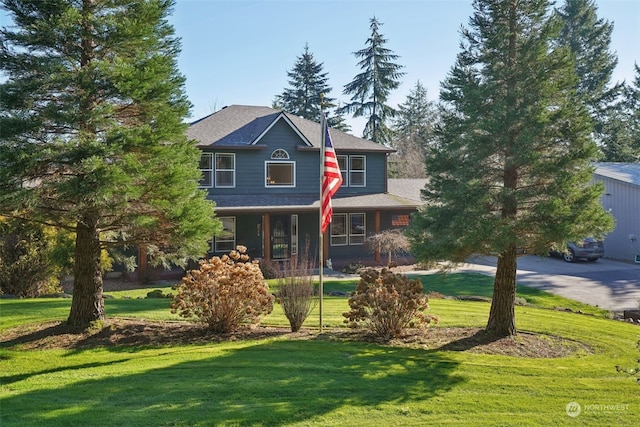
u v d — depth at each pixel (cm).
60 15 809
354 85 4384
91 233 926
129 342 858
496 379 670
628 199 2472
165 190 855
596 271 2153
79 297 931
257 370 685
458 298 1432
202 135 2184
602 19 4397
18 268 1416
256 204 2122
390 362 733
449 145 873
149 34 854
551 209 779
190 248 906
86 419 512
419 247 872
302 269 1059
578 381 673
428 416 543
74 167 780
